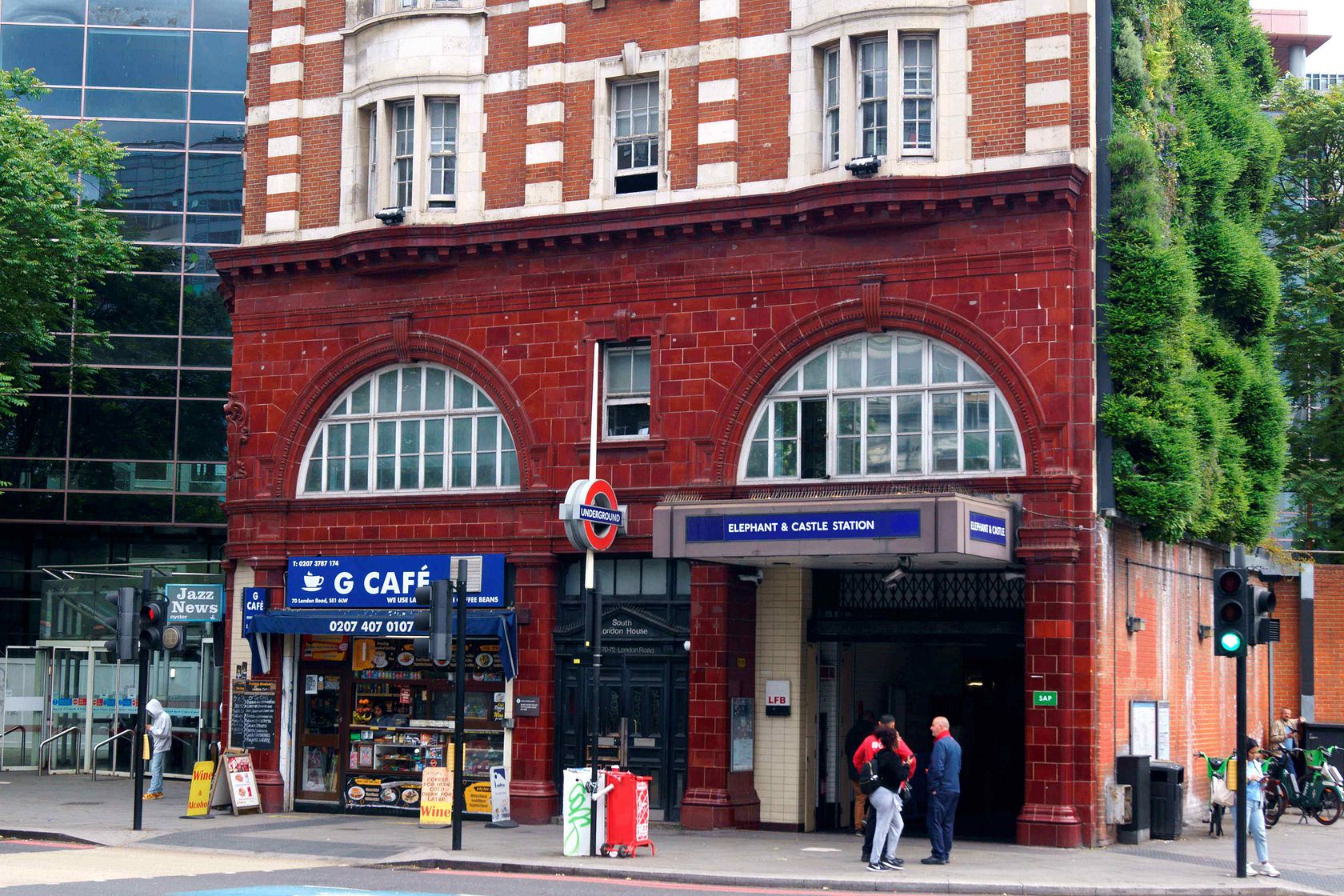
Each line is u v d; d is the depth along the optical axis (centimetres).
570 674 2402
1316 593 3291
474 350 2491
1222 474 2600
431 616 1981
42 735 3431
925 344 2234
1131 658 2253
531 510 2423
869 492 2209
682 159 2380
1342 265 3956
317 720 2581
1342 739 2933
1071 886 1695
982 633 2244
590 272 2422
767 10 2345
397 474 2562
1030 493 2122
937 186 2173
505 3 2541
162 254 4053
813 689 2353
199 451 4012
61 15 4141
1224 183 2706
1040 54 2180
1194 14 2961
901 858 1939
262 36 2722
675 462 2333
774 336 2289
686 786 2300
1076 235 2153
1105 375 2177
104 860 1880
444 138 2558
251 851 2020
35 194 3062
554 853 1969
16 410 3984
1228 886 1719
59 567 3722
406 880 1714
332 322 2602
